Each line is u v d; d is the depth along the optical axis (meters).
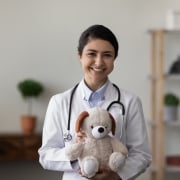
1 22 3.79
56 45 3.85
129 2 3.91
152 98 3.88
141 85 3.95
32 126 3.65
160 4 3.95
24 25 3.82
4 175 3.83
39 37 3.84
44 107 3.85
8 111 3.82
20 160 3.85
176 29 3.64
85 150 1.56
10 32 3.80
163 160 3.68
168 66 3.97
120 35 3.91
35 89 3.68
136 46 3.93
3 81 3.80
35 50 3.84
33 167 3.86
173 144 3.98
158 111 3.79
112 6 3.90
